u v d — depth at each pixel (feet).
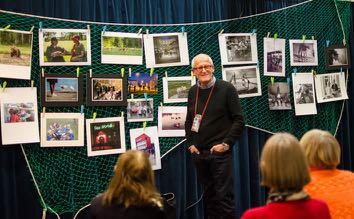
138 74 10.19
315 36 11.92
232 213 8.28
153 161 10.14
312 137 5.49
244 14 11.28
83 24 9.75
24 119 9.08
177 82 10.46
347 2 12.23
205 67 8.60
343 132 12.43
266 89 11.34
